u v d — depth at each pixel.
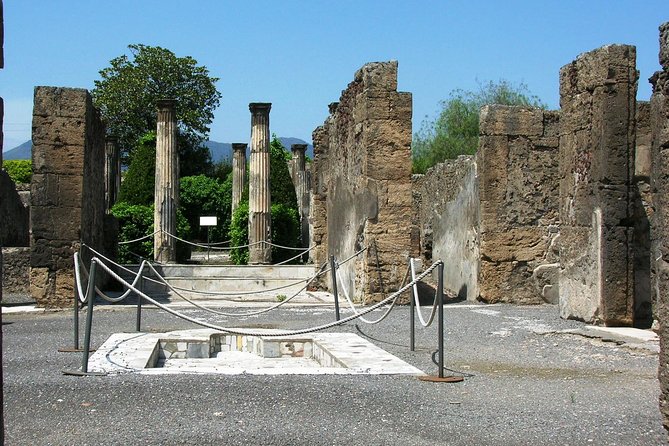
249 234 29.48
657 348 11.21
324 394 8.10
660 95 6.23
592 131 13.80
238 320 15.19
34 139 17.06
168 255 28.03
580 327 13.45
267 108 29.61
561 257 14.93
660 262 6.08
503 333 13.02
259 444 6.35
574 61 14.45
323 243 23.69
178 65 58.69
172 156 28.30
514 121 18.08
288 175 37.00
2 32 4.24
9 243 24.00
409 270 12.13
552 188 18.17
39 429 6.73
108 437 6.50
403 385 8.65
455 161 20.62
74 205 17.16
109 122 57.78
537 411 7.50
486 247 17.97
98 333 13.09
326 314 16.27
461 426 6.94
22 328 14.00
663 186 6.07
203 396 7.96
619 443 6.43
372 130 17.92
